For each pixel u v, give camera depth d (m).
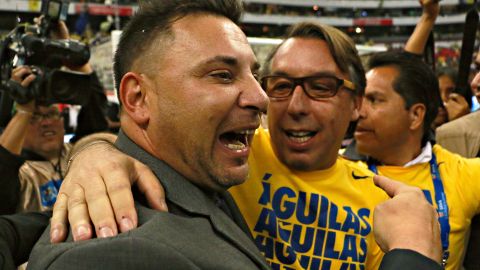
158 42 0.70
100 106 2.04
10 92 1.47
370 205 1.15
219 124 0.71
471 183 1.41
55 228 0.61
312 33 1.11
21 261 0.76
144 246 0.55
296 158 1.09
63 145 1.96
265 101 0.73
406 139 1.51
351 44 1.13
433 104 1.54
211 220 0.69
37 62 1.56
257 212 1.06
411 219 0.74
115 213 0.61
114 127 2.61
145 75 0.72
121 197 0.62
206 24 0.71
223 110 0.70
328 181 1.12
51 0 1.72
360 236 1.07
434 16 1.88
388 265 0.66
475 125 1.79
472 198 1.40
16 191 1.39
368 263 1.11
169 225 0.61
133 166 0.71
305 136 1.09
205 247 0.62
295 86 1.07
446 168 1.46
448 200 1.38
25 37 1.55
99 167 0.68
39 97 1.48
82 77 1.60
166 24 0.71
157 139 0.72
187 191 0.71
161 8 0.72
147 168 0.72
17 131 1.43
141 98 0.73
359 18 13.39
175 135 0.71
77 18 9.34
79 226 0.58
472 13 1.83
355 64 1.14
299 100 1.07
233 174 0.74
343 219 1.07
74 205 0.62
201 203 0.71
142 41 0.72
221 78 0.70
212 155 0.72
